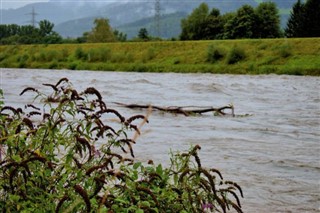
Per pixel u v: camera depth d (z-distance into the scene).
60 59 68.38
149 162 4.31
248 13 90.44
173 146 12.42
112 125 15.32
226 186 8.74
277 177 9.67
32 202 3.56
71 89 4.00
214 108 19.50
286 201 8.16
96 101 4.00
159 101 23.86
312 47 55.75
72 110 3.93
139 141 12.87
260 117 18.66
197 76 49.25
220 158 11.27
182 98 25.50
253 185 9.01
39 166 3.75
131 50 66.81
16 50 74.00
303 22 82.56
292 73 51.62
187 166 4.05
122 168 3.76
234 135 14.51
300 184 9.23
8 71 57.62
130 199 3.55
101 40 104.31
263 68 53.69
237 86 33.91
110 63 64.38
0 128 3.91
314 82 40.41
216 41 63.59
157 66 59.94
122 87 31.91
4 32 173.38
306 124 17.09
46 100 4.11
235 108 21.55
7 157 3.76
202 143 13.10
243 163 10.85
